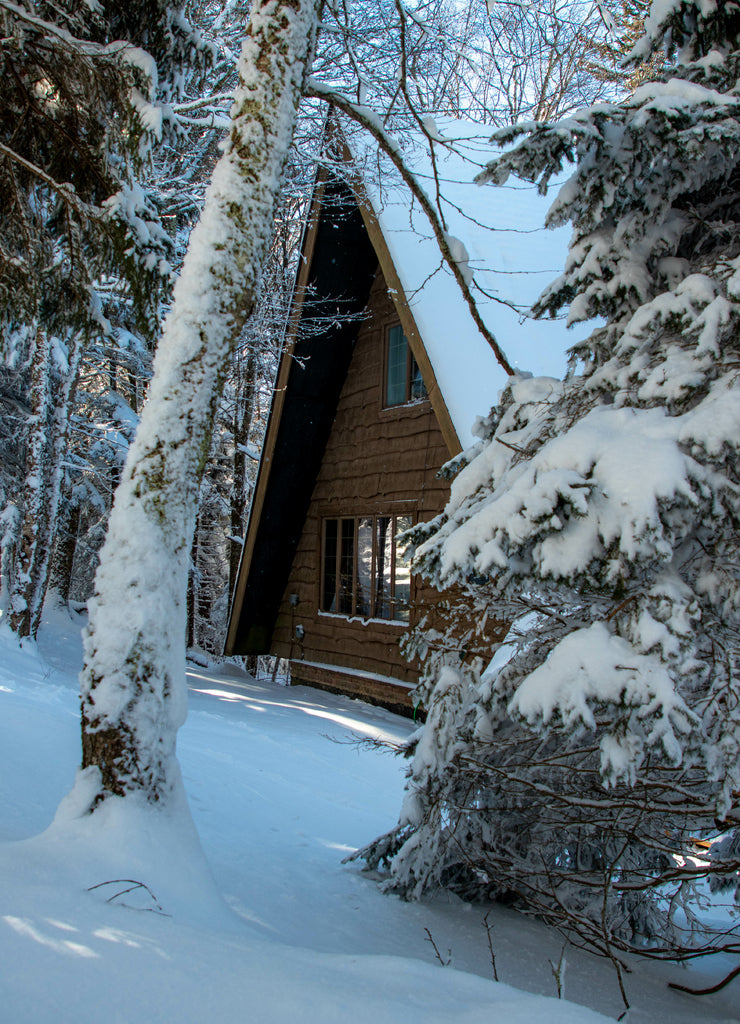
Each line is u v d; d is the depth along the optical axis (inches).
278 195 153.8
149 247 245.0
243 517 816.9
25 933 88.6
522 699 123.8
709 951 149.6
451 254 208.8
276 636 620.7
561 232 432.8
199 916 110.9
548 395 173.9
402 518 469.7
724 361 138.6
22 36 219.3
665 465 123.6
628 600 126.0
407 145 451.8
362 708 478.9
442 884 186.9
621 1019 88.6
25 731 226.7
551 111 614.2
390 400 491.2
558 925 165.3
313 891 172.9
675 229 168.7
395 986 94.3
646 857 176.2
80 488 708.7
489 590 158.2
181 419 141.8
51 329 270.7
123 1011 75.8
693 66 169.6
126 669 130.8
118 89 228.5
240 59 152.3
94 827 123.0
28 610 465.1
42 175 227.3
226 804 229.6
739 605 127.3
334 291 515.8
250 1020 77.0
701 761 122.2
